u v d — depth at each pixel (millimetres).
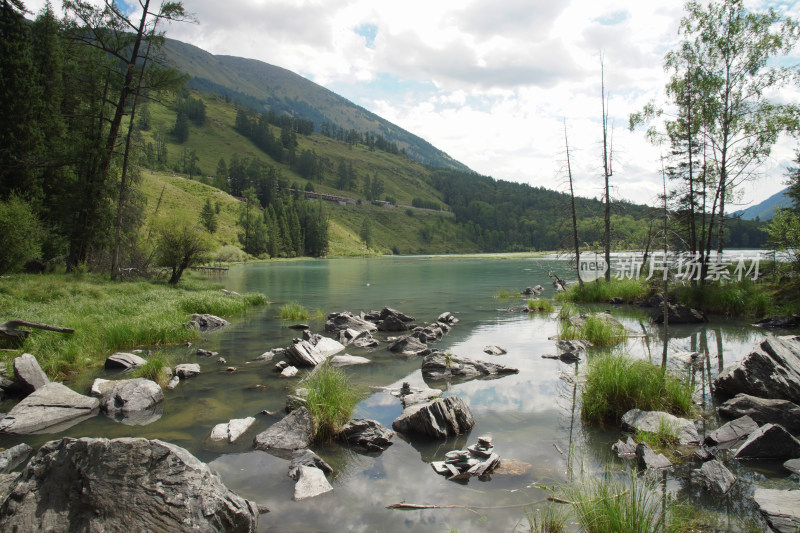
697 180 24922
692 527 4492
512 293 33531
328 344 14281
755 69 23469
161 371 10367
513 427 7566
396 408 8664
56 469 4195
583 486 5406
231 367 11555
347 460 6367
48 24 36281
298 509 4977
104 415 8117
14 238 22672
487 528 4590
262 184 193375
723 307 21453
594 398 8141
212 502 4223
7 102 30953
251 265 92750
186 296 23391
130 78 29906
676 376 9547
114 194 32562
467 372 11148
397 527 4633
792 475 5660
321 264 97312
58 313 15031
